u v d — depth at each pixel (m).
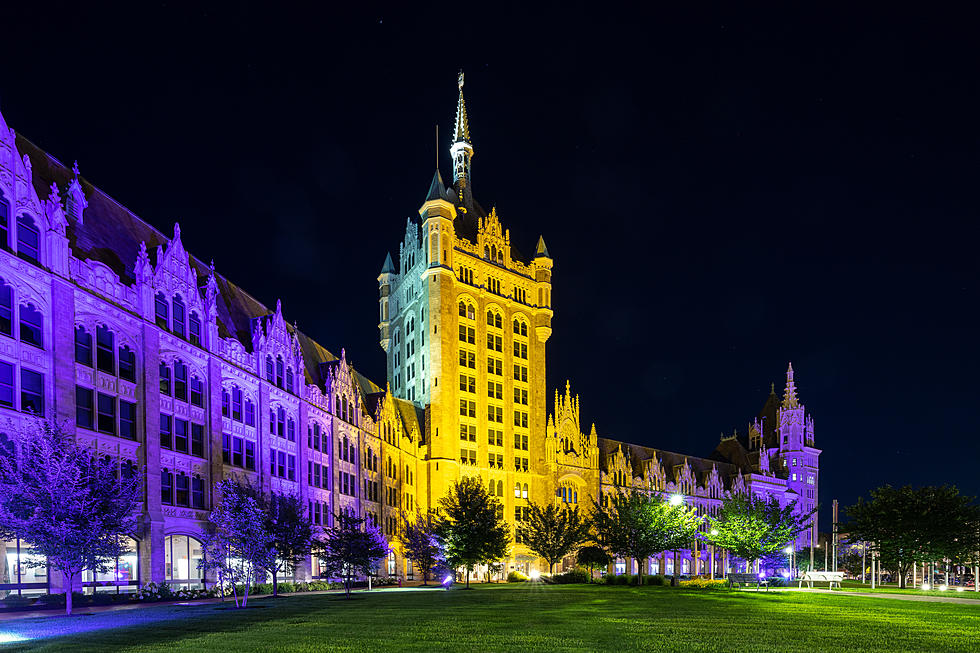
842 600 43.66
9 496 29.75
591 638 20.66
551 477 117.81
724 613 30.69
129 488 33.28
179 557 49.47
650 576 76.69
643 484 137.38
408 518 97.56
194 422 52.09
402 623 25.34
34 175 44.59
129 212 54.56
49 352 39.28
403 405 104.88
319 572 68.06
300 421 67.88
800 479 181.25
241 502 41.69
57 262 40.62
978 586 80.50
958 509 77.69
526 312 122.44
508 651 17.84
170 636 21.50
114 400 44.19
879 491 82.50
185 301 52.34
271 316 66.81
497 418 113.94
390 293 126.00
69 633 22.50
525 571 108.94
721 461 173.00
